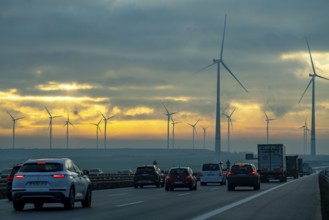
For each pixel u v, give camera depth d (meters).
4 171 60.66
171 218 22.53
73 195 27.19
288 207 29.30
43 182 26.41
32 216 23.50
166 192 47.34
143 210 26.77
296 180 86.44
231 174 50.25
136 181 60.62
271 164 76.31
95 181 61.38
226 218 22.70
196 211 26.22
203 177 66.88
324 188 40.59
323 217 21.36
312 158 166.12
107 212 25.52
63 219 22.12
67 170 27.22
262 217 23.39
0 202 34.62
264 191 48.16
